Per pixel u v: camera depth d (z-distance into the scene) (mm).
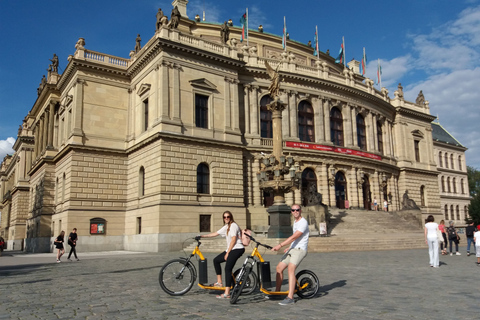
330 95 60750
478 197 89500
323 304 11477
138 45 53750
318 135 58500
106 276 19375
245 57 54250
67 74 50969
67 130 51188
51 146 55781
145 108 48812
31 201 65500
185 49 46250
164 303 11875
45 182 54531
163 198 42375
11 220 84750
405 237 41250
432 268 20812
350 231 47719
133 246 46031
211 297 12742
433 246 21391
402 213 57594
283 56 58500
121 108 51344
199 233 43938
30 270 23625
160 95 44625
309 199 47688
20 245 75375
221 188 46969
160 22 47812
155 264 25578
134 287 15281
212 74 49031
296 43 70812
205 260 13438
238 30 66188
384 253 32062
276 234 33375
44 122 62375
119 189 49250
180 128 44875
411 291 13609
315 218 46031
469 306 11109
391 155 70500
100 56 50719
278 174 34781
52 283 17234
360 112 65375
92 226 46531
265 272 12234
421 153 76125
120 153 49906
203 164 46594
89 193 47094
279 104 36594
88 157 47719
